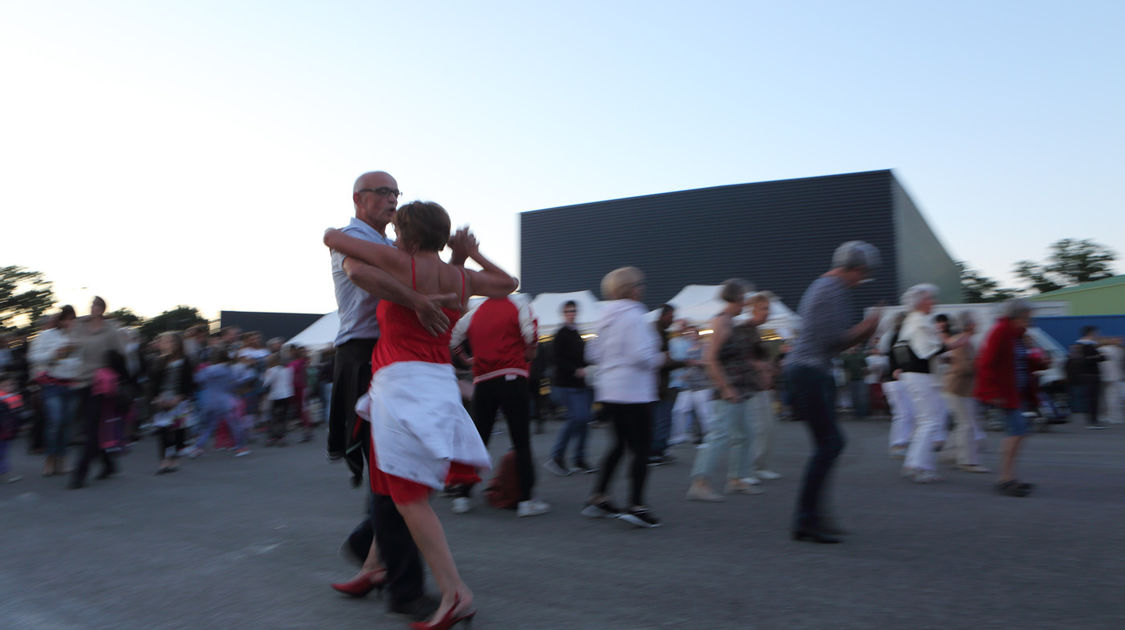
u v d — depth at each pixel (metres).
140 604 3.45
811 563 3.95
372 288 2.75
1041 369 11.18
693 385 8.01
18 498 6.69
